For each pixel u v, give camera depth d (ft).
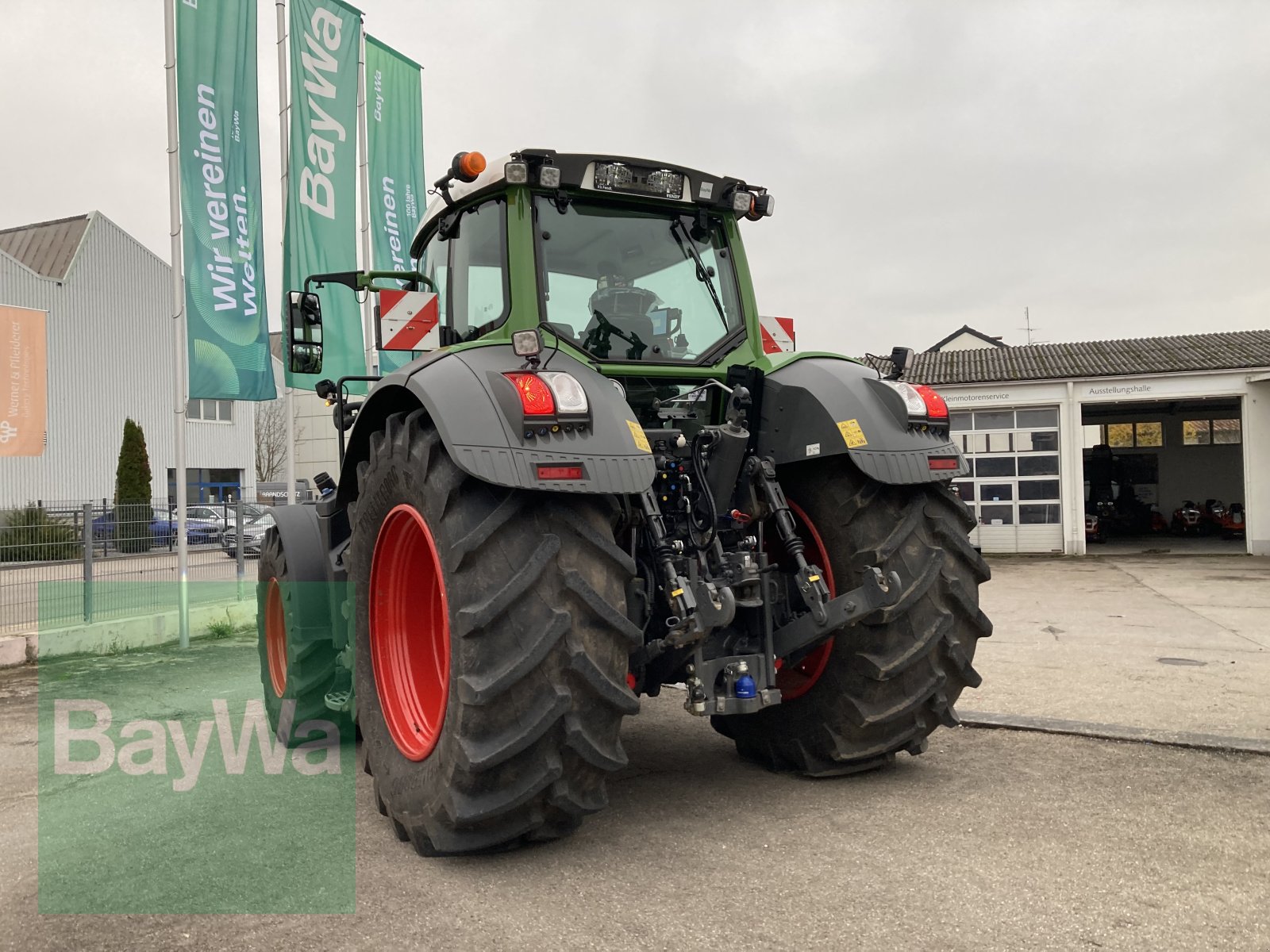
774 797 11.12
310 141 31.22
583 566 8.80
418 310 12.94
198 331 25.99
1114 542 72.38
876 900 8.08
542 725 8.50
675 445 10.43
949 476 11.07
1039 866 8.75
